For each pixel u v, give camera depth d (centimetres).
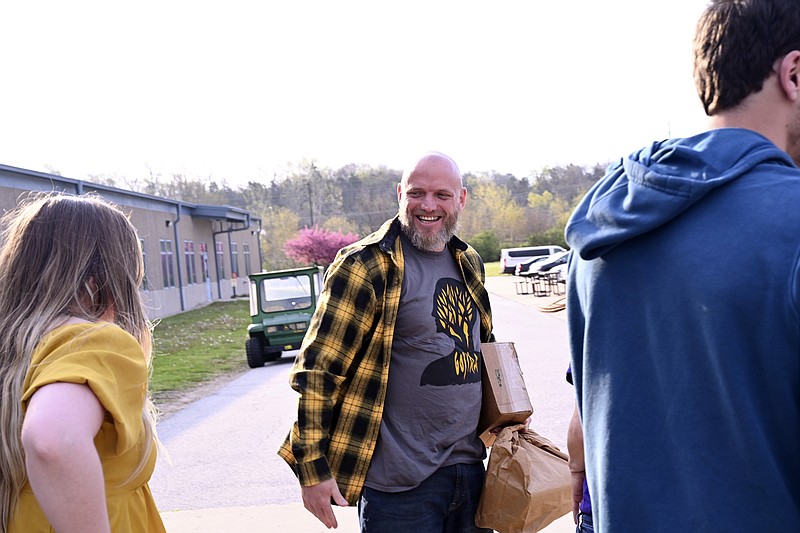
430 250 295
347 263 279
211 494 608
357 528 496
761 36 139
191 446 797
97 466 149
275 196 10112
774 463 124
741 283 126
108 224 186
